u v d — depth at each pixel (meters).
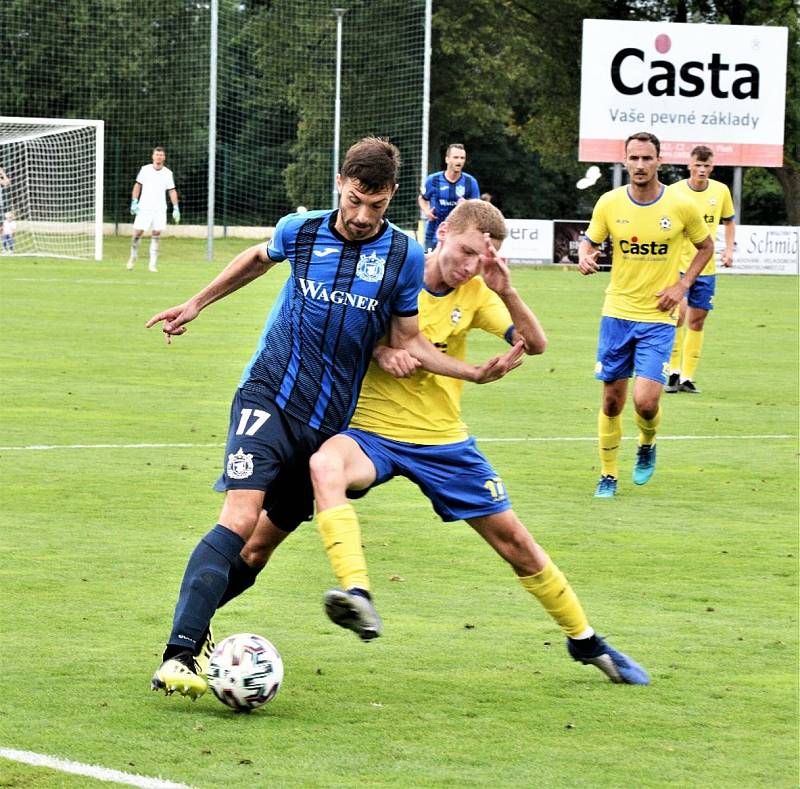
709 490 26.59
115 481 25.64
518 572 14.91
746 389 42.06
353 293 14.38
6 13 143.38
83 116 147.50
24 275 80.19
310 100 143.75
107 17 145.00
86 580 18.67
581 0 150.38
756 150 106.88
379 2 143.38
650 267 26.44
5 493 24.34
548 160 170.00
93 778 11.65
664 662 15.67
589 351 51.03
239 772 11.92
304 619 17.23
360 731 13.16
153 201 85.75
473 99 162.00
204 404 35.59
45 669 14.80
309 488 14.94
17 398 35.81
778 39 105.88
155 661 15.21
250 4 152.00
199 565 13.85
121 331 52.78
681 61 105.56
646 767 12.34
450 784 11.79
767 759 12.59
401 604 18.05
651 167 26.31
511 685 14.75
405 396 14.84
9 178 109.12
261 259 15.00
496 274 14.62
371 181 13.89
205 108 150.62
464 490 14.84
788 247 104.75
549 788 11.76
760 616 17.70
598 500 25.39
